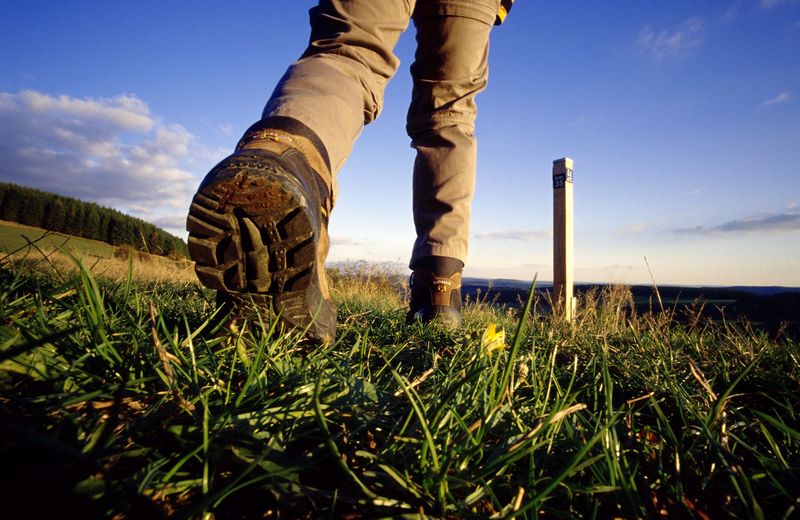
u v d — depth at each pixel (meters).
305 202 1.12
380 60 1.63
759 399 1.54
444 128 2.44
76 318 1.08
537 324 2.86
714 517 0.72
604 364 0.92
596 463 0.78
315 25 1.65
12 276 1.42
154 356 0.93
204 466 0.60
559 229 5.68
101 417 0.72
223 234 1.13
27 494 0.51
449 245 2.37
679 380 1.58
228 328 1.21
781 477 0.80
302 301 1.24
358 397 0.96
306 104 1.34
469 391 1.00
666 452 0.92
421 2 2.26
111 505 0.52
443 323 2.27
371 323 2.32
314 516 0.64
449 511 0.64
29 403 0.74
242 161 1.08
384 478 0.69
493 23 2.40
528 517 0.64
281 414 0.79
